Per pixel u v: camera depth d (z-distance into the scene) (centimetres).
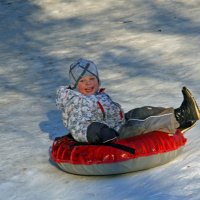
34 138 1291
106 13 2722
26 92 1764
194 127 1226
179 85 1636
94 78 1050
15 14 2875
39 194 984
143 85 1684
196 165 1002
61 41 2389
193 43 2072
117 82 1748
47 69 2020
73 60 2095
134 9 2717
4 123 1444
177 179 950
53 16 2800
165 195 887
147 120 1037
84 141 1030
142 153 989
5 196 992
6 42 2488
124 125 1041
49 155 1169
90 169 1002
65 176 1046
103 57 2072
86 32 2477
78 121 1030
